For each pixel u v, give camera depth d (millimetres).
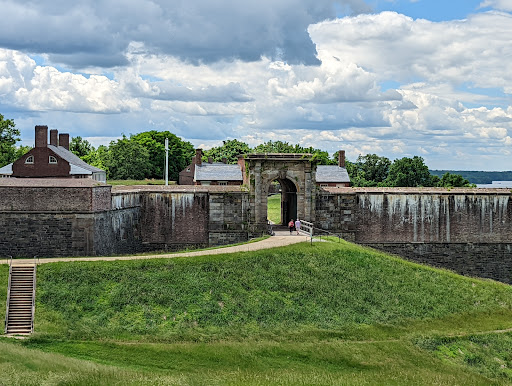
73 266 54375
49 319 47375
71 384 34781
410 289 59969
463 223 79500
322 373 42625
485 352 50344
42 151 101750
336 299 55844
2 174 105438
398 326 53062
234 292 54406
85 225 62188
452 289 61281
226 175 117062
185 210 75938
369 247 74750
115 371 37844
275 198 137500
